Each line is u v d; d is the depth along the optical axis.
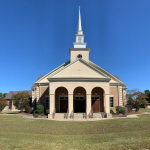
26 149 8.14
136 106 35.50
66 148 8.41
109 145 8.75
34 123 18.25
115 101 30.44
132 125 15.98
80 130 14.31
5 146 8.60
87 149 8.18
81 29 36.12
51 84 25.06
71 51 32.88
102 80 25.47
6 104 38.53
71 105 24.59
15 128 15.10
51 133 13.14
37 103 30.45
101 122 18.77
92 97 29.19
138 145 8.48
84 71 26.16
